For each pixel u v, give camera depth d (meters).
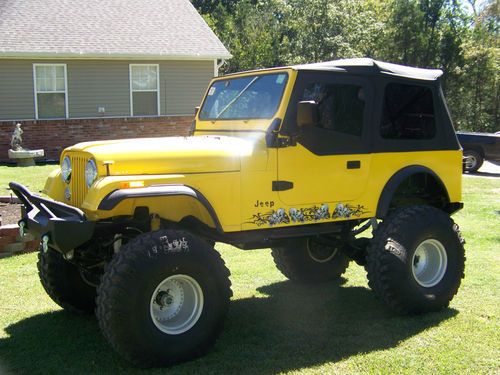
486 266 6.43
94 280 4.87
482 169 17.25
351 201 4.71
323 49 27.25
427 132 5.14
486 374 3.78
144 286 3.69
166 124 17.81
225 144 4.31
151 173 3.96
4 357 4.06
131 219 4.08
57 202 4.03
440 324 4.65
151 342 3.74
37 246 6.83
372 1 33.97
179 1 20.23
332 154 4.59
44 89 16.53
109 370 3.84
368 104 4.77
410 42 31.34
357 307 5.13
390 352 4.12
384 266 4.66
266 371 3.82
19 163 14.61
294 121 4.41
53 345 4.28
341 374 3.78
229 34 29.08
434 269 5.01
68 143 16.58
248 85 4.84
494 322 4.70
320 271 5.86
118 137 17.23
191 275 3.89
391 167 4.89
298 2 27.72
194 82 18.33
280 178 4.37
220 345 4.24
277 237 4.46
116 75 17.30
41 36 16.53
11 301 5.24
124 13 18.69
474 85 32.09
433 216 4.92
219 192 4.16
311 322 4.75
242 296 5.50
